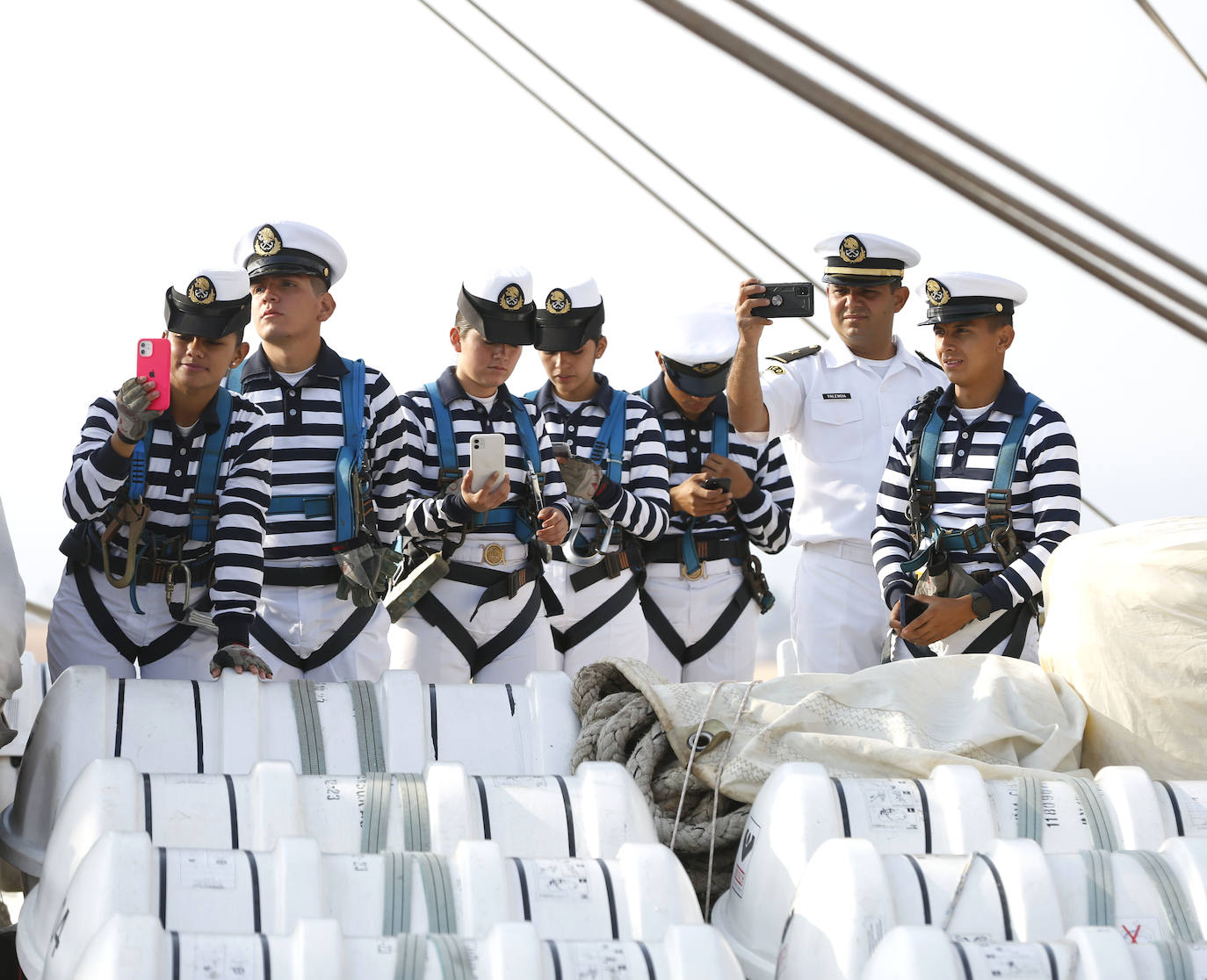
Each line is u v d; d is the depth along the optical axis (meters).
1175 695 5.27
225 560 5.79
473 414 7.29
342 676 6.72
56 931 3.88
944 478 6.84
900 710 5.43
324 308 6.80
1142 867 4.09
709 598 8.13
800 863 4.39
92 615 5.95
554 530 7.09
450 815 4.39
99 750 4.92
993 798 4.66
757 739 5.17
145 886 3.77
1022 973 3.55
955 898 3.97
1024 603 6.73
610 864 4.05
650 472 7.82
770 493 8.30
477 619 7.23
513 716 5.39
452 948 3.52
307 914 3.79
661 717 5.27
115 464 5.53
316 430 6.68
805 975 3.93
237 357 6.14
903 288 8.29
